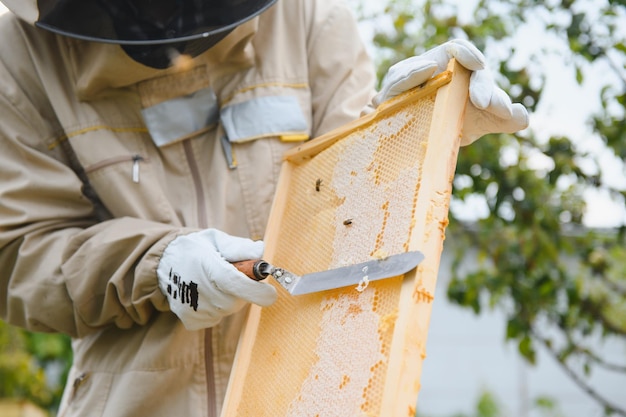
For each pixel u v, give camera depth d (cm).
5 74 200
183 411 187
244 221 196
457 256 406
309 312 167
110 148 195
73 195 196
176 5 184
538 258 369
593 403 986
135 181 194
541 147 364
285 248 184
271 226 187
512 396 1009
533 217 367
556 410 959
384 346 145
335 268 162
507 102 158
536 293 374
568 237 387
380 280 152
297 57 208
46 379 660
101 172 194
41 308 190
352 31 214
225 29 179
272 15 208
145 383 186
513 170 371
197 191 199
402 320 143
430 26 369
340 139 180
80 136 196
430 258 146
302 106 204
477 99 154
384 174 163
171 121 199
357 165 171
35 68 202
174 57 187
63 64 201
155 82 199
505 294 398
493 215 367
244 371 177
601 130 354
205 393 189
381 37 378
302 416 157
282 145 200
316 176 183
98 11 183
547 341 390
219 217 195
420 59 163
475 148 366
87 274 184
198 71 201
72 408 197
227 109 203
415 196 152
